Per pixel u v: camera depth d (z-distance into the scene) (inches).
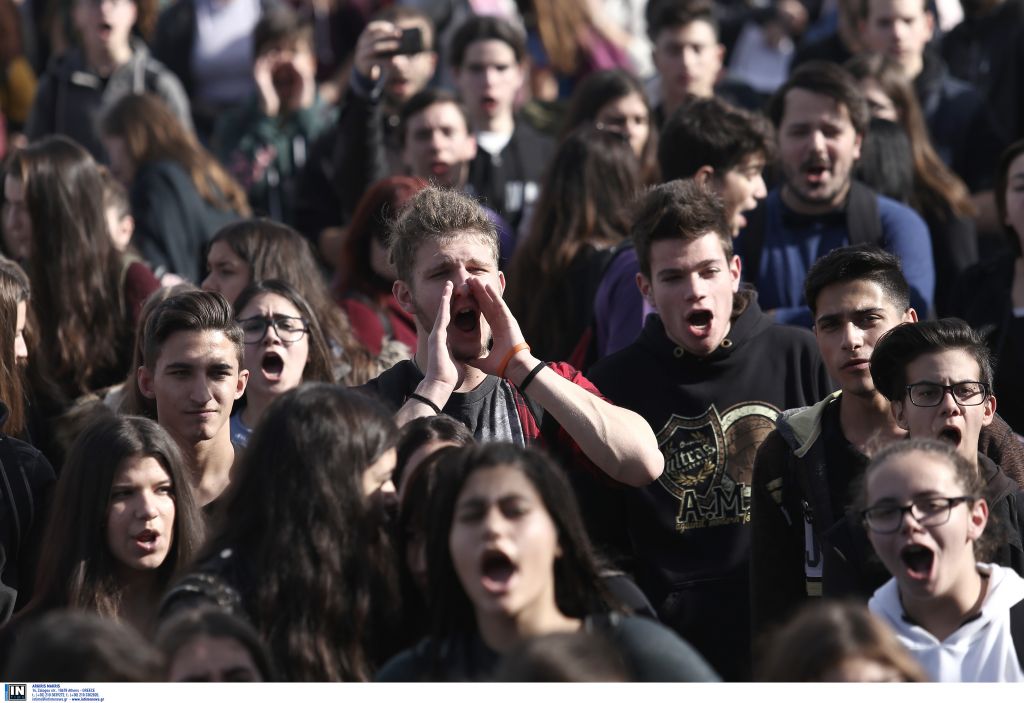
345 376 760.3
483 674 458.3
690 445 662.5
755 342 679.1
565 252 816.9
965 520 500.4
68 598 556.4
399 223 622.8
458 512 456.1
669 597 645.9
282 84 1206.3
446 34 1369.3
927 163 965.2
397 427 525.0
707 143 787.4
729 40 1476.4
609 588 483.5
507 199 1054.4
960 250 949.2
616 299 770.8
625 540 655.1
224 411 636.7
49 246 811.4
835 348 613.6
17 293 712.4
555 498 461.7
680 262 657.6
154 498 565.9
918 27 1111.0
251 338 699.4
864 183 932.0
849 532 564.1
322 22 1385.3
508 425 614.2
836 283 615.2
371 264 828.0
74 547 562.6
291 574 482.0
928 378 568.4
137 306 823.1
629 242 792.3
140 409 685.3
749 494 657.0
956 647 501.0
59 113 1248.8
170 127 1035.3
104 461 565.6
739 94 1160.8
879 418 609.0
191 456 639.8
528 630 455.2
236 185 1079.6
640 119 1006.4
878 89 975.6
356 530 490.3
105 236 829.2
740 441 663.1
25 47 1523.1
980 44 1213.1
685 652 459.2
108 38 1248.8
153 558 564.7
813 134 832.9
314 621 481.1
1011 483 577.6
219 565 488.1
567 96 1320.1
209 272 799.7
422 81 1147.9
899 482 501.4
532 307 820.6
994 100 1200.8
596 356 784.9
